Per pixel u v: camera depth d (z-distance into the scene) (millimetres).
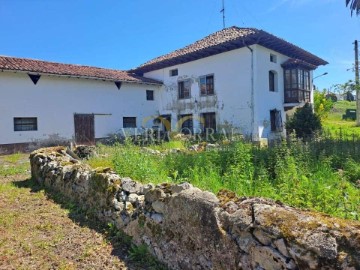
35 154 7086
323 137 8922
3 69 13344
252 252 1984
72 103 16391
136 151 6531
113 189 3932
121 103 18781
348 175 4934
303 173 4586
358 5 13742
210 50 16766
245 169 5090
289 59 17250
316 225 1723
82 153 8797
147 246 3102
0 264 2973
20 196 5547
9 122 13984
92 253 3207
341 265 1532
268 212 1977
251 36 14625
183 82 19281
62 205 4945
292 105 17031
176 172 5121
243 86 15727
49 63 16969
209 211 2369
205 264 2387
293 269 1725
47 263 2996
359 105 22656
